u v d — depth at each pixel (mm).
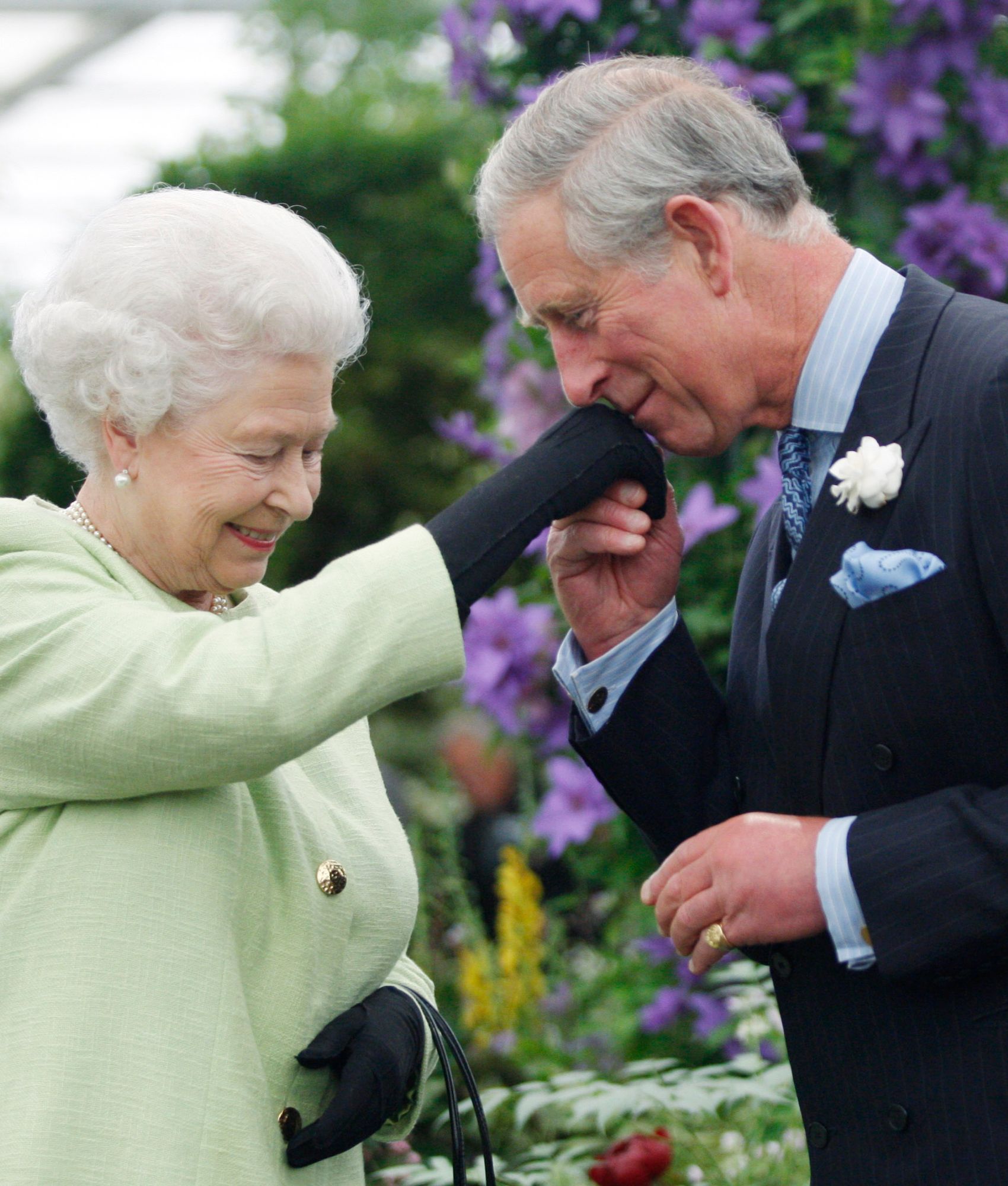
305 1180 6262
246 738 5652
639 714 7438
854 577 6156
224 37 31328
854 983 6520
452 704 31953
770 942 6277
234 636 5820
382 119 36656
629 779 7480
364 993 6668
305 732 5695
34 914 5844
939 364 6328
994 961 6051
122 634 5859
